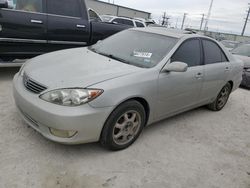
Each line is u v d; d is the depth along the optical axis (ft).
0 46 15.65
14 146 9.68
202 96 14.32
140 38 13.04
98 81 9.14
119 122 10.00
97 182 8.52
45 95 8.89
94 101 8.77
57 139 8.89
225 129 14.23
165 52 11.76
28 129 10.89
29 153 9.41
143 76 10.27
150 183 8.86
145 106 10.88
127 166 9.53
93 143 10.61
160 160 10.23
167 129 12.97
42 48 17.58
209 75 13.94
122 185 8.55
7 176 8.18
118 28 21.90
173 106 12.35
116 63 11.03
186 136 12.58
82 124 8.68
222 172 10.17
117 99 9.26
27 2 16.24
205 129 13.76
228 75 15.85
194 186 9.11
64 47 18.79
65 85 8.89
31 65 10.91
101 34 20.72
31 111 9.06
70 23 18.37
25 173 8.42
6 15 15.24
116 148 10.20
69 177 8.55
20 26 15.92
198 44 13.56
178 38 12.60
